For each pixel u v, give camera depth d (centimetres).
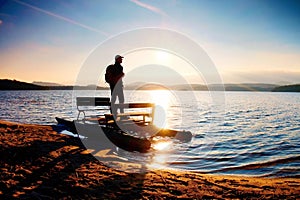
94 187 532
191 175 691
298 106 6512
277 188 595
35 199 450
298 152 1306
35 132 1259
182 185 579
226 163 1016
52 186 523
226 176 784
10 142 907
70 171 637
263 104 7456
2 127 1302
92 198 471
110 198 476
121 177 616
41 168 640
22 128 1365
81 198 469
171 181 608
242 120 3141
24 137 1064
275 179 767
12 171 594
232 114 4006
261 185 622
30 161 690
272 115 3894
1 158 684
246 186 604
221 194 527
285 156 1193
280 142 1647
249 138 1798
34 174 590
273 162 1048
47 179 564
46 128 1515
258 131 2191
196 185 586
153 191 527
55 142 1017
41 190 497
